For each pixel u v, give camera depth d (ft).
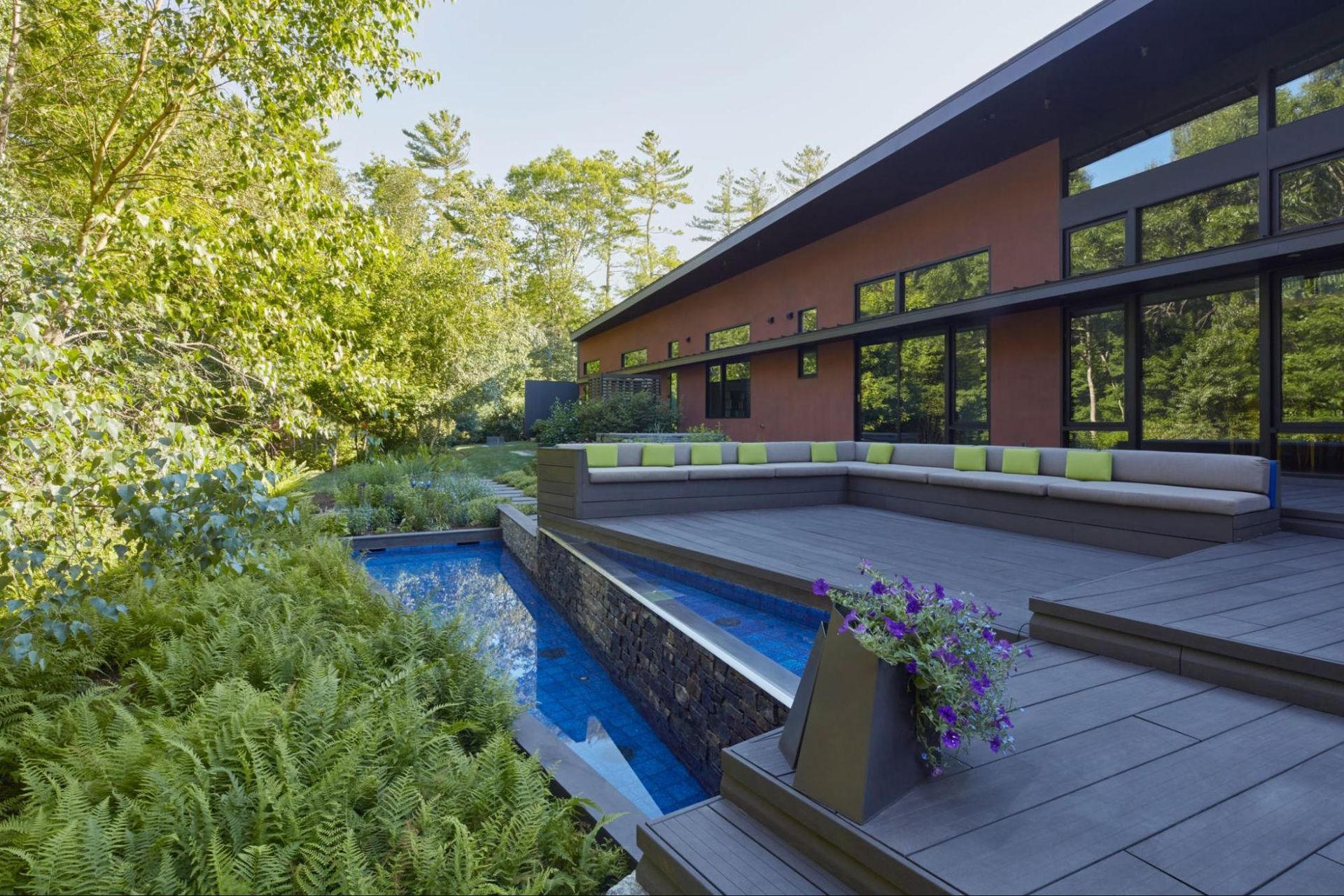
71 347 9.85
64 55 15.97
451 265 65.16
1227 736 6.78
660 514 22.79
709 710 11.85
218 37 14.90
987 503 19.80
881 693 5.58
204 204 16.81
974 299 26.50
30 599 8.63
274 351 15.20
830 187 30.89
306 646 12.40
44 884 6.10
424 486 38.63
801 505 25.04
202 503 9.03
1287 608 9.45
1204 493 15.07
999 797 5.68
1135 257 23.45
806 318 40.86
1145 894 4.46
